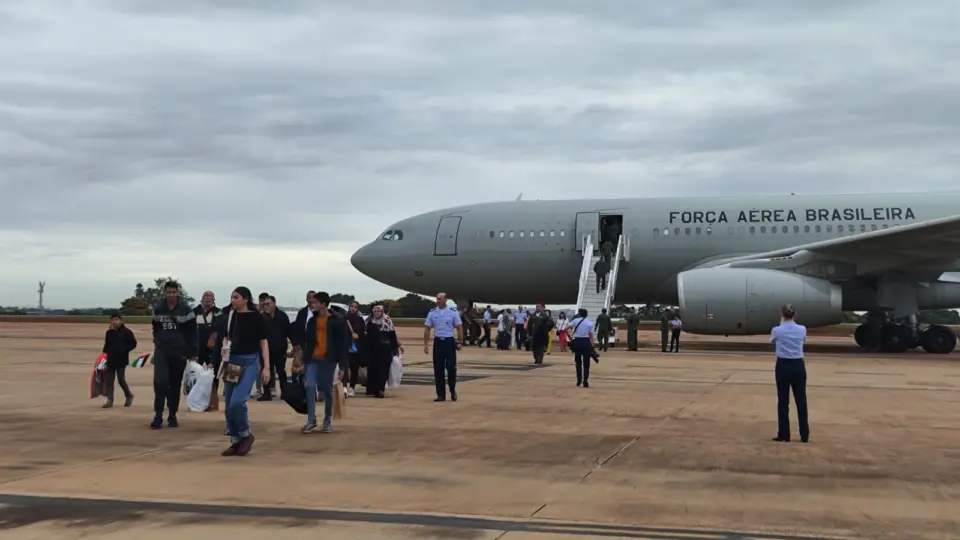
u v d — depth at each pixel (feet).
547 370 67.36
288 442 31.53
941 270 84.48
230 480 24.47
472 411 40.73
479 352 95.76
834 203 92.22
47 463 27.04
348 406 42.78
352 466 26.71
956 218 72.74
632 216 96.68
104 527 19.20
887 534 19.19
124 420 37.91
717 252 93.66
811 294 83.30
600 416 38.88
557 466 26.84
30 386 52.80
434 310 45.39
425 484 24.07
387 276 104.63
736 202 95.20
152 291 312.29
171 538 18.34
